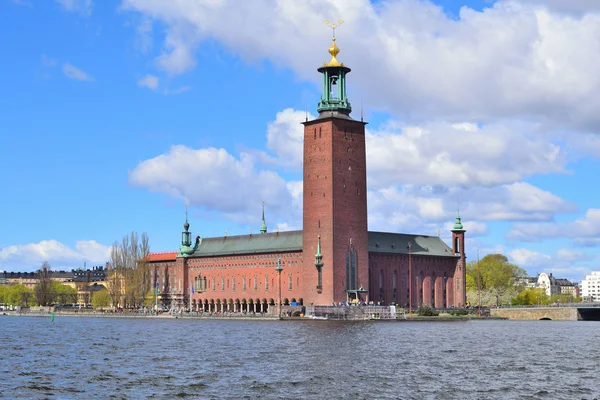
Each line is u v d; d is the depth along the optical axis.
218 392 72.38
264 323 185.12
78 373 84.31
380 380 79.25
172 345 117.88
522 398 70.62
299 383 77.12
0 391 72.81
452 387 75.62
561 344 123.94
